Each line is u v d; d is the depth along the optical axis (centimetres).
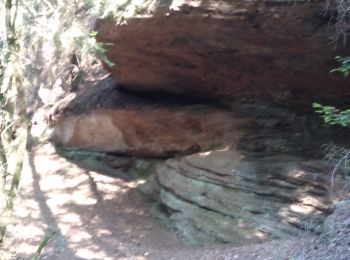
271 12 833
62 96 1741
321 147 940
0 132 749
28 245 1072
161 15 941
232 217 927
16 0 746
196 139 1187
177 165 1136
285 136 1015
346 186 798
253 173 947
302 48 877
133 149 1339
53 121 1662
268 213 877
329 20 792
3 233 748
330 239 688
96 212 1198
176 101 1293
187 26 941
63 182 1375
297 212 835
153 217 1136
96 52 855
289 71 962
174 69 1141
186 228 1003
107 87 1538
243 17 864
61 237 1098
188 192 1041
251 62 989
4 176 751
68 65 1773
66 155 1507
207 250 880
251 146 1023
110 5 1074
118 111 1362
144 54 1129
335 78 914
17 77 756
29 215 1220
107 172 1372
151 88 1305
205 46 991
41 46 1844
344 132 960
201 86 1171
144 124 1295
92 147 1456
